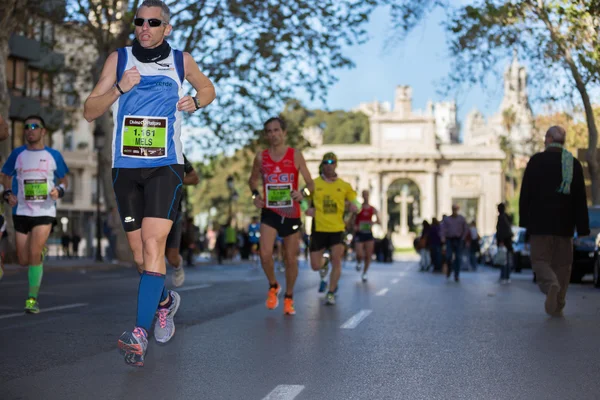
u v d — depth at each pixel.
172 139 5.79
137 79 5.55
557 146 10.07
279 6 24.25
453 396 5.01
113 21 27.41
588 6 18.47
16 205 10.00
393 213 114.06
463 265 31.98
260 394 5.00
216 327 8.48
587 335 8.10
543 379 5.61
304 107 26.98
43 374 5.64
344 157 96.56
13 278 18.45
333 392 5.09
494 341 7.60
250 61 25.25
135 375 5.61
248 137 27.77
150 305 5.45
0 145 37.25
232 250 44.84
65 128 35.03
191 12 25.22
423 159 95.25
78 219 64.75
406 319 9.56
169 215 5.67
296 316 9.78
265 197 9.84
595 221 21.55
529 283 20.20
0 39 24.73
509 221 20.86
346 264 37.72
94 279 18.69
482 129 143.25
